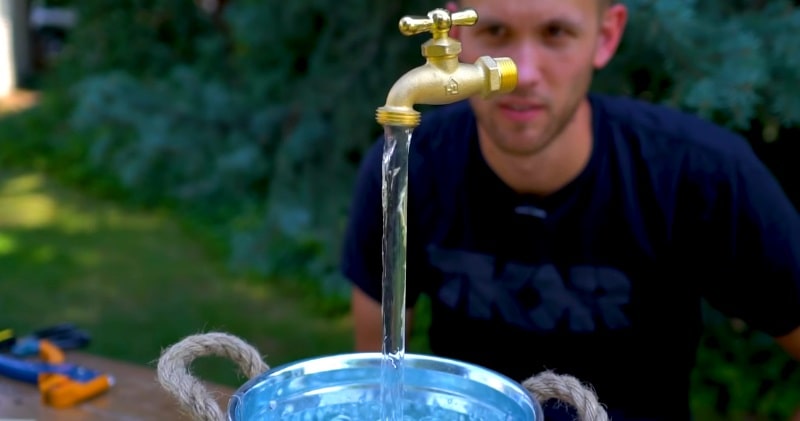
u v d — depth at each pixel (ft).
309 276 11.12
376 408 2.50
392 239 2.35
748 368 8.33
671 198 3.79
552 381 2.58
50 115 18.07
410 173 4.06
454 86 2.36
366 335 4.45
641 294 3.90
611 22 3.93
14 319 10.27
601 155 3.82
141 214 14.35
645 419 4.02
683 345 4.07
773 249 3.76
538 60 3.34
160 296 11.02
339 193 10.15
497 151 3.77
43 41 24.84
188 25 15.14
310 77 10.15
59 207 14.75
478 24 3.35
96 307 10.71
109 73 14.21
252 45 10.75
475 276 4.00
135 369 3.98
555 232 3.86
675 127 3.89
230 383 8.64
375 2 8.92
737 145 3.87
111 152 13.14
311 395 2.47
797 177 8.04
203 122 11.02
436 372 2.52
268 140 11.03
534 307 3.95
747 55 6.21
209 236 12.96
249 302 10.85
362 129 9.71
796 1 7.44
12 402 3.63
